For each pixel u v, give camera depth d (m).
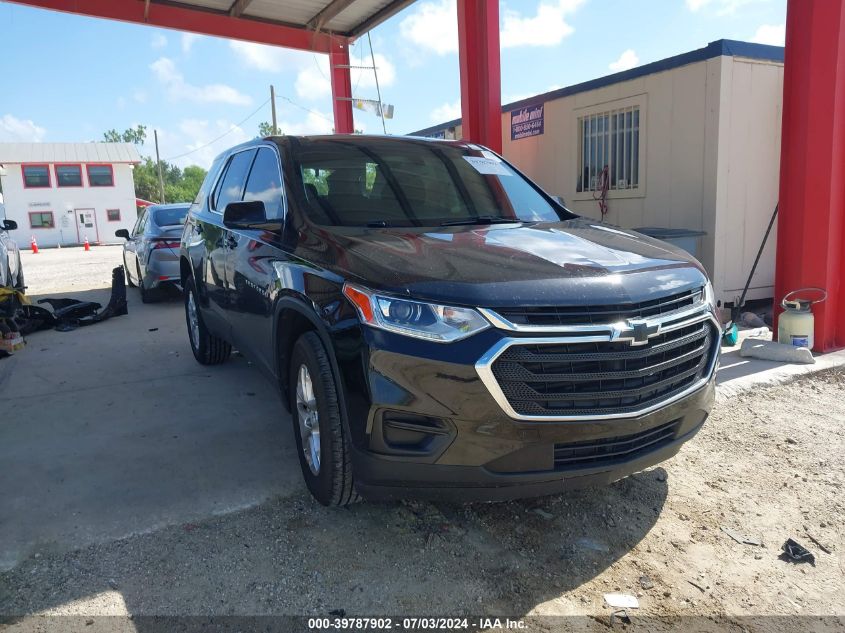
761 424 4.32
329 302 2.84
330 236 3.17
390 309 2.57
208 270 5.07
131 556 2.85
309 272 3.07
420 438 2.60
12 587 2.64
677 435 2.95
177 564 2.79
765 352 5.59
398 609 2.53
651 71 7.96
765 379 5.07
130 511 3.22
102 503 3.30
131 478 3.58
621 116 8.54
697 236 7.00
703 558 2.88
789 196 5.82
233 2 10.76
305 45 12.06
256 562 2.81
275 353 3.55
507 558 2.86
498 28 7.52
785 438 4.10
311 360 2.98
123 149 45.03
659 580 2.72
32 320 7.79
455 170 4.23
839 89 5.45
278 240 3.60
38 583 2.66
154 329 7.90
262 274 3.71
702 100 7.41
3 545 2.93
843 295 5.83
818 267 5.67
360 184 3.83
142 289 10.25
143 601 2.56
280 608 2.53
